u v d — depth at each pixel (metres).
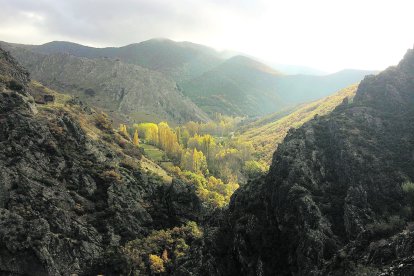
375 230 66.19
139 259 118.62
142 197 153.25
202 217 152.62
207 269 88.62
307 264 70.75
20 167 124.88
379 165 85.50
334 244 72.31
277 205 86.25
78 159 147.38
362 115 103.50
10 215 109.69
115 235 129.50
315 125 106.12
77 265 113.19
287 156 93.88
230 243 91.69
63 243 113.69
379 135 96.19
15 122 136.12
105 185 144.12
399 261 52.09
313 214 77.75
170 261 118.25
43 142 138.88
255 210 92.31
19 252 104.81
